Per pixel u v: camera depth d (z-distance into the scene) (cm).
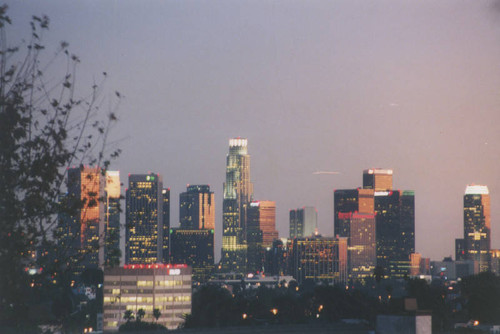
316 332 3444
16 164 3822
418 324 3253
